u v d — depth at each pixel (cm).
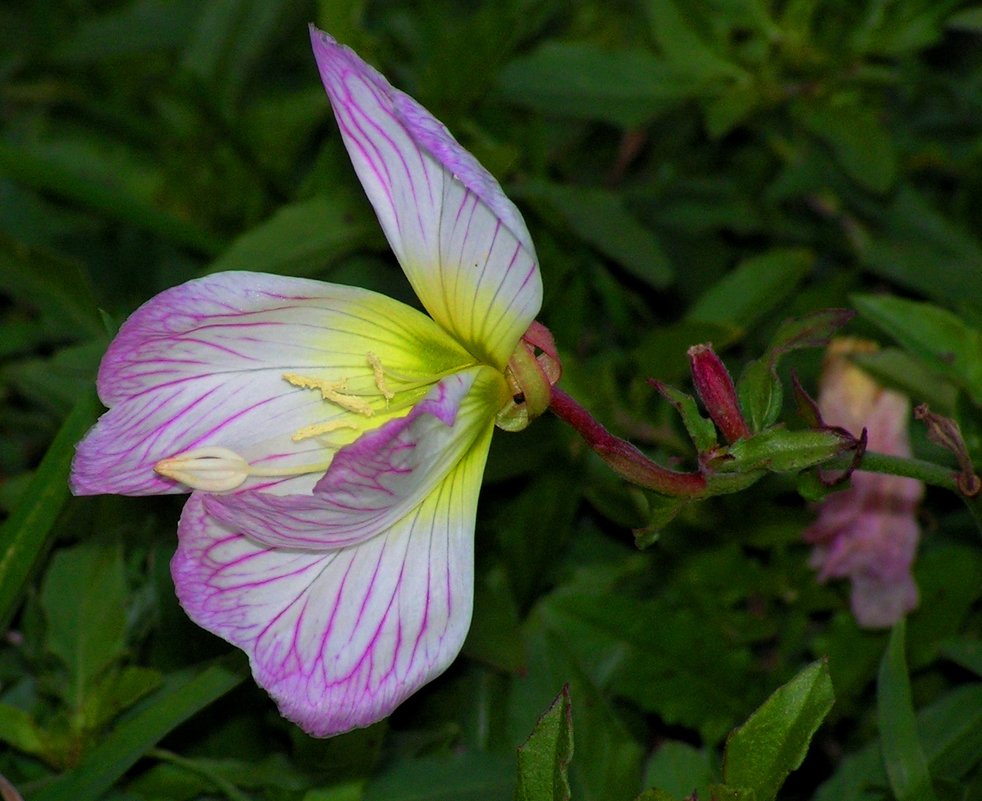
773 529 31
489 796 28
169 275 35
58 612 29
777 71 35
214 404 26
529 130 34
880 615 31
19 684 30
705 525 31
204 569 25
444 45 33
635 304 34
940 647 30
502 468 31
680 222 35
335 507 25
